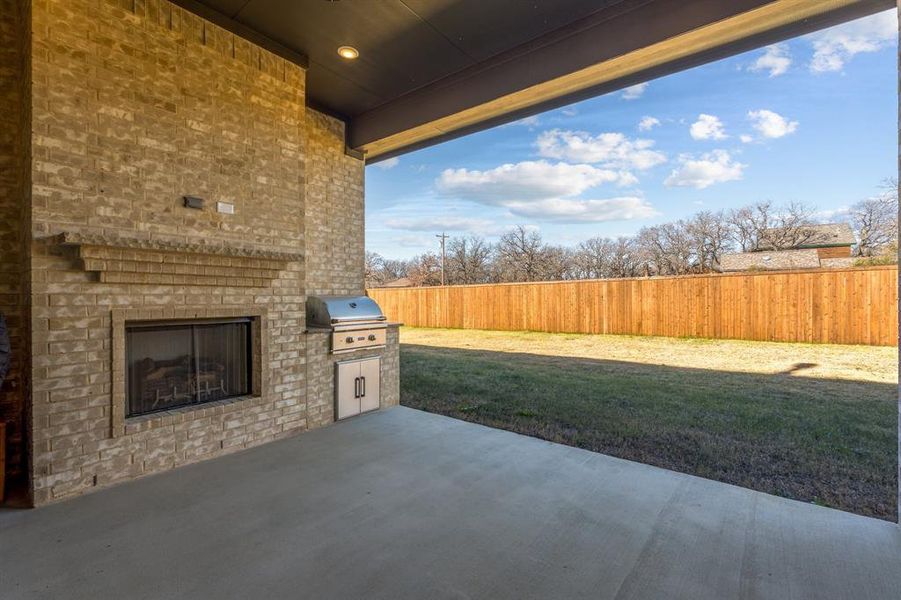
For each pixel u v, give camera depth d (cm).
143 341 362
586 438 430
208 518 278
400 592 207
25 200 312
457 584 213
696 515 281
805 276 927
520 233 2831
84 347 317
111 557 236
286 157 450
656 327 1128
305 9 388
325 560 233
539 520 275
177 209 367
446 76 514
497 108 503
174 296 365
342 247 625
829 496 308
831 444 400
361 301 548
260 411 425
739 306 1008
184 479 339
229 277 399
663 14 368
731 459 372
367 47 450
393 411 540
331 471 354
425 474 348
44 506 295
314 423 474
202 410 382
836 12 336
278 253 415
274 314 439
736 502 299
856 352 830
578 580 217
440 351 1025
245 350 428
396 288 1716
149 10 351
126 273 333
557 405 547
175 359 382
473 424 483
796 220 2072
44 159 300
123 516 281
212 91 390
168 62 362
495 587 211
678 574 221
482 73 488
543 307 1334
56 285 304
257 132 425
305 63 464
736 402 544
